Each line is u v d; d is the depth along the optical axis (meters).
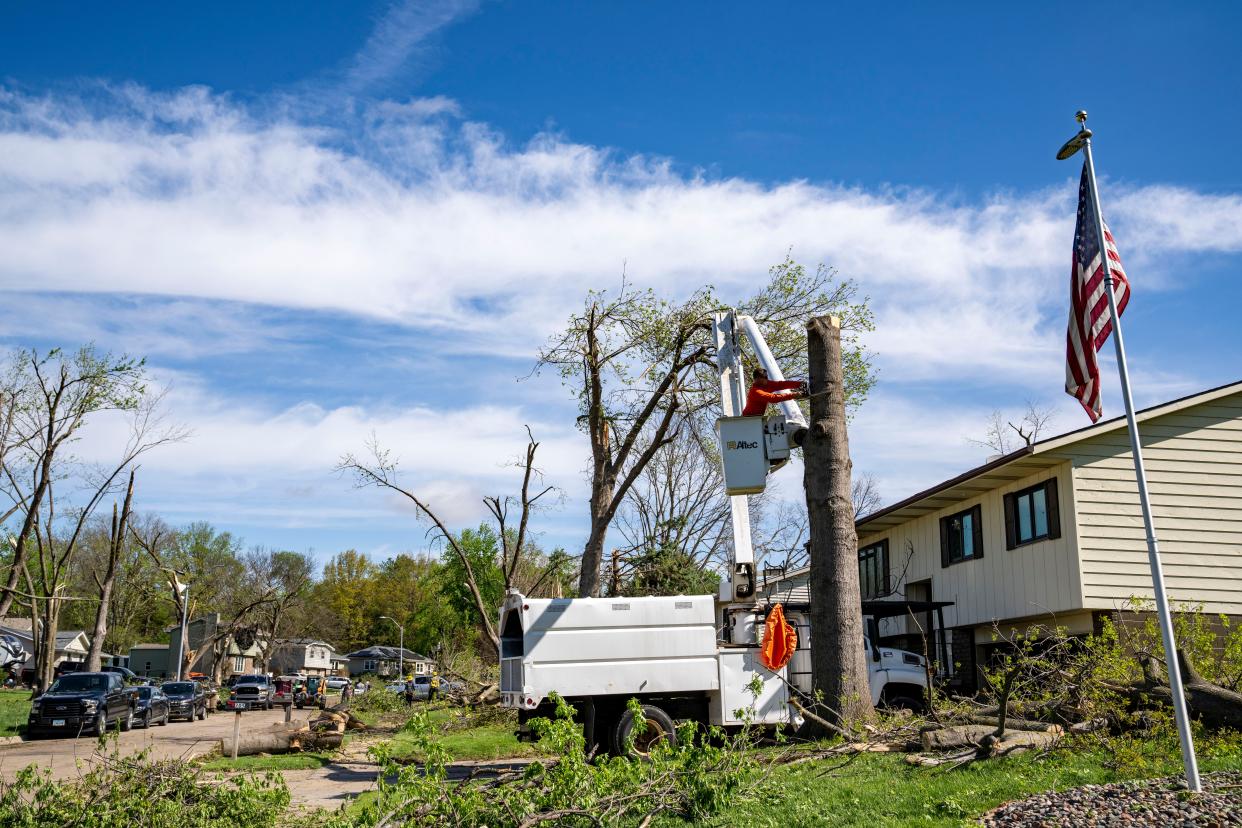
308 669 105.06
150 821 9.44
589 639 14.78
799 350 26.50
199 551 91.56
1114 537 19.19
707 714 15.36
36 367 38.00
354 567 130.38
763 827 9.05
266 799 10.31
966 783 10.02
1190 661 11.86
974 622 23.34
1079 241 10.48
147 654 89.69
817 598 15.77
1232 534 19.34
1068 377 10.61
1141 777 9.64
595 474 27.78
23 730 30.05
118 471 45.19
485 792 9.19
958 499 24.23
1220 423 19.78
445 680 33.88
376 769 17.34
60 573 50.06
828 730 14.98
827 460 16.09
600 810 9.13
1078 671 12.54
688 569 32.53
